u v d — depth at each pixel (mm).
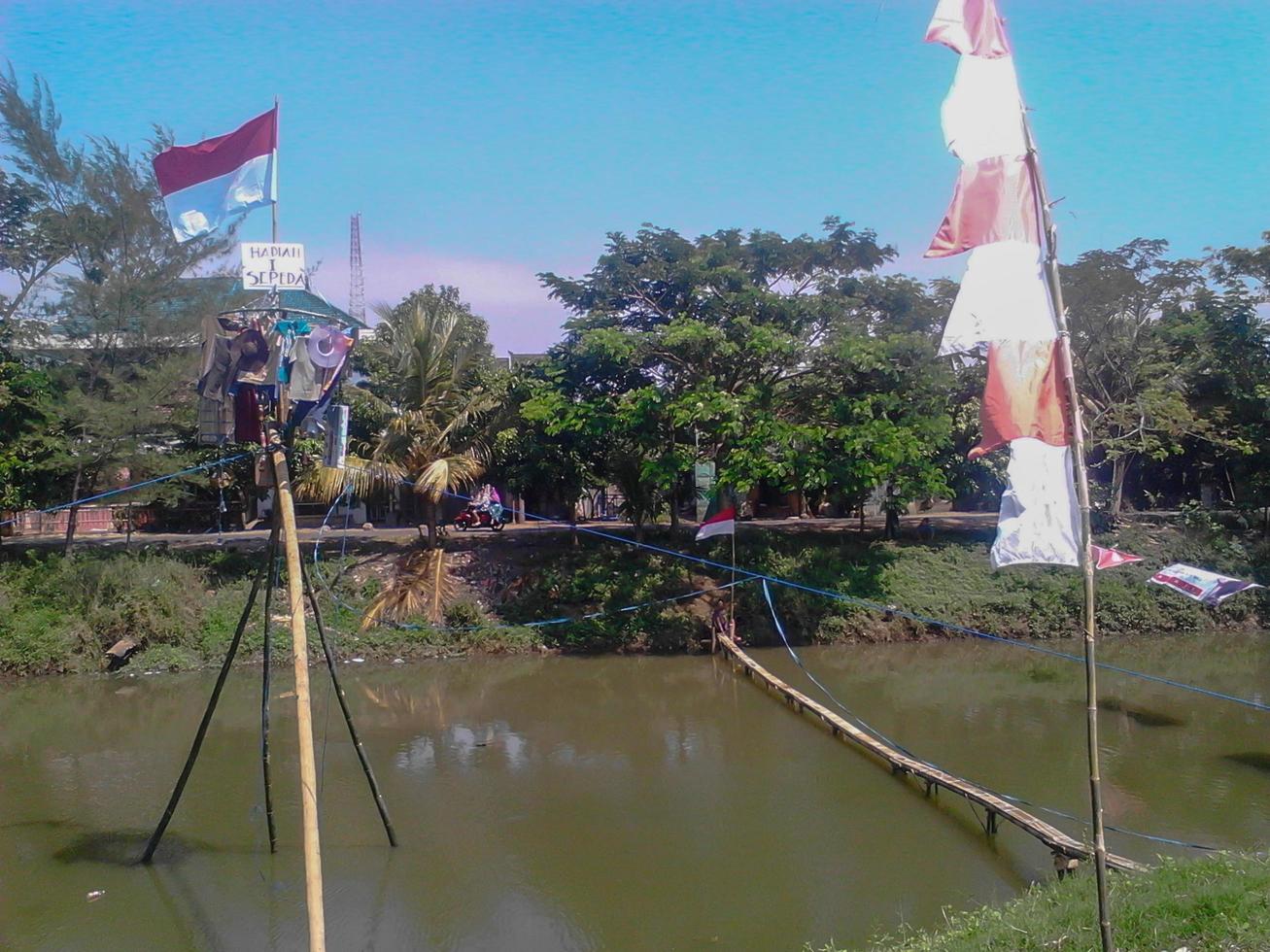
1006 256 7074
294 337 11180
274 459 11141
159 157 11211
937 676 23609
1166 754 17109
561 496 29578
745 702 21375
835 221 27234
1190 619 27766
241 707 21219
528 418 25531
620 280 27266
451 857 13141
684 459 25062
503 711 20875
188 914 11594
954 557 29703
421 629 25484
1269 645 26391
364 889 12180
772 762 17125
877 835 13633
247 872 12742
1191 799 14719
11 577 25000
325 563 27391
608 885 12180
